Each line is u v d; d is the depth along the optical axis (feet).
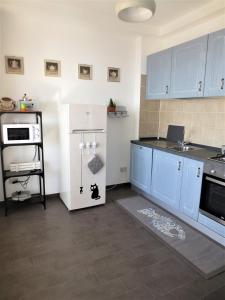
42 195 10.76
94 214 9.68
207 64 8.30
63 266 6.47
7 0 8.26
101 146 9.88
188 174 8.43
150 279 6.04
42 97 10.14
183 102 11.01
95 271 6.30
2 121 9.53
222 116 9.16
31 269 6.32
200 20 9.36
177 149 9.64
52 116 10.44
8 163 9.95
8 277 6.01
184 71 9.36
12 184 10.21
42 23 9.68
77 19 9.75
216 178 7.33
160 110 12.61
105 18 9.80
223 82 7.72
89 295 5.48
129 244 7.59
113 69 11.57
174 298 5.43
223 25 8.89
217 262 6.74
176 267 6.52
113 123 12.07
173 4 8.70
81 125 9.27
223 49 7.66
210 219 7.64
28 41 9.56
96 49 11.00
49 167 10.77
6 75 9.38
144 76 11.84
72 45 10.43
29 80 9.80
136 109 12.32
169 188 9.51
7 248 7.23
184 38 10.71
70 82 10.62
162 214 9.73
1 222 8.84
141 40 11.44
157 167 10.18
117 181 12.82
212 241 7.80
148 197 11.40
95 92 11.30
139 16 6.23
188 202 8.54
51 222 8.92
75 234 8.12
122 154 12.66
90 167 9.71
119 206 10.50
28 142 9.15
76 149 9.32
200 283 5.92
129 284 5.85
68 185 9.59
